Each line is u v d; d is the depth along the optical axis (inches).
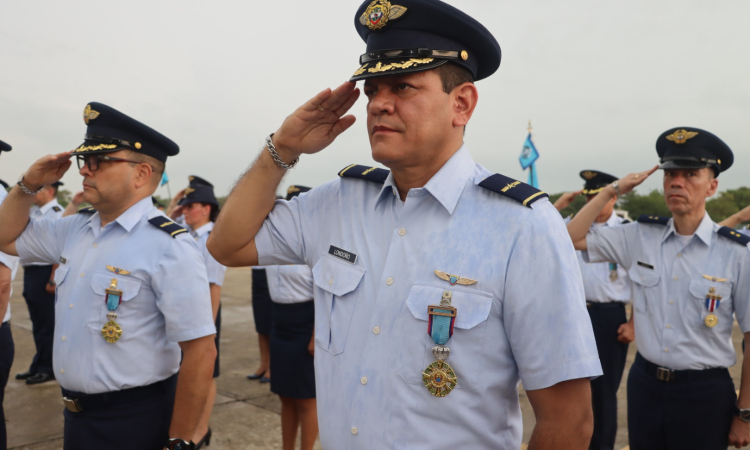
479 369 48.0
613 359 170.2
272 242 64.7
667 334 113.2
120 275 91.1
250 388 207.5
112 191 94.7
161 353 93.4
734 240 110.9
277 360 139.8
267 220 64.7
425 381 48.2
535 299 46.4
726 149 114.0
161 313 93.4
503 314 48.4
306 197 65.4
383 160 51.5
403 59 49.9
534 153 309.4
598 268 175.8
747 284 106.9
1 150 139.1
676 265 115.5
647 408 115.6
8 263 124.0
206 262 175.2
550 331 45.9
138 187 98.0
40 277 213.0
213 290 176.9
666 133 118.7
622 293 176.6
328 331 55.7
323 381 54.9
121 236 95.3
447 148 53.1
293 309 138.0
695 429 109.7
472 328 47.8
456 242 50.5
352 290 54.3
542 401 47.0
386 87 51.3
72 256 97.6
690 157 113.1
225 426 169.5
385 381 49.6
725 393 108.3
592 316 175.5
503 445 49.7
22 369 229.8
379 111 50.8
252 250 65.4
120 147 94.8
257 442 158.2
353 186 60.8
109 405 89.2
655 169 117.6
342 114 58.7
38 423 173.6
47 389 206.2
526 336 46.8
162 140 100.8
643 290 119.8
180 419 89.0
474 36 51.6
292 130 57.6
